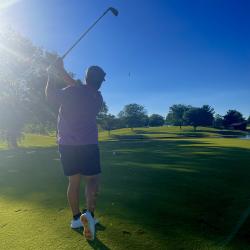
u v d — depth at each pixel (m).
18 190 6.30
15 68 31.70
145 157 13.51
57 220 4.28
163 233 3.78
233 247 3.38
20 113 32.25
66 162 4.07
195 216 4.39
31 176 8.36
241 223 4.07
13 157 16.53
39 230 3.91
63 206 4.95
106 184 6.69
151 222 4.15
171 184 6.63
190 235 3.72
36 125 35.91
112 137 63.84
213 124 126.00
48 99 4.25
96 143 4.12
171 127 111.56
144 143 31.06
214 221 4.18
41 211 4.70
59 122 4.18
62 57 4.50
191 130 99.00
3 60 31.48
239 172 8.40
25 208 4.88
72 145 4.02
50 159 14.52
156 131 93.38
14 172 9.33
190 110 118.38
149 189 6.12
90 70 4.25
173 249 3.35
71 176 4.08
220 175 7.85
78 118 4.06
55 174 8.66
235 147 21.31
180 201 5.18
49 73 4.37
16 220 4.29
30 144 38.50
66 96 4.12
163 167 9.65
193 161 11.44
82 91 4.14
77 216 4.04
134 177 7.64
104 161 11.88
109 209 4.74
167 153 15.78
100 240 3.60
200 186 6.38
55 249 3.37
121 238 3.64
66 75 4.47
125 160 12.17
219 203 5.04
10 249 3.37
